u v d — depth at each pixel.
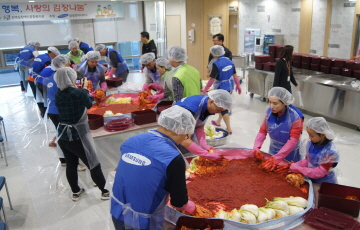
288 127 2.80
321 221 1.84
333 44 8.31
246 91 8.05
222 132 4.07
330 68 6.00
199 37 9.28
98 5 9.61
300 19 9.09
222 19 9.16
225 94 2.57
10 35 8.90
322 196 1.98
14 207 3.46
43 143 5.19
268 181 2.35
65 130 3.17
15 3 8.57
